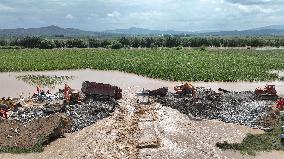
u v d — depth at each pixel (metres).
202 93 50.44
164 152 31.62
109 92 48.88
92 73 77.62
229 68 78.94
